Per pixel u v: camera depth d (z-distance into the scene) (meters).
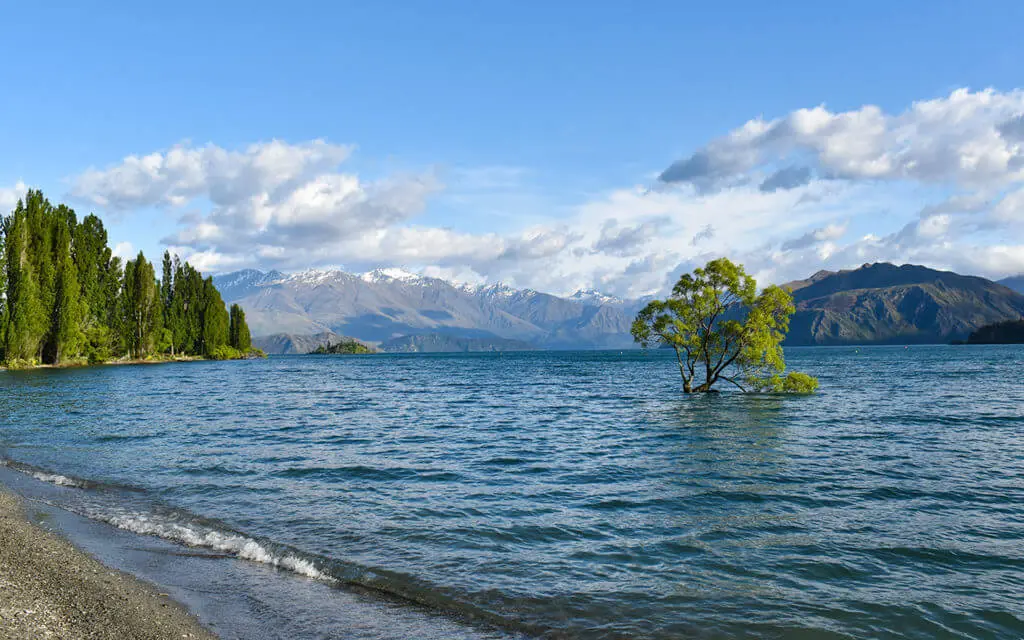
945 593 11.92
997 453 26.89
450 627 10.38
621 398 56.12
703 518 16.95
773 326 51.91
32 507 17.59
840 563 13.48
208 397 58.22
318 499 18.91
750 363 53.50
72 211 121.38
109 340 127.50
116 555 13.68
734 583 12.40
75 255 122.19
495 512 17.53
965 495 19.47
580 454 27.14
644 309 55.66
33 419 39.28
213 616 10.62
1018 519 16.84
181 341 166.50
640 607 11.27
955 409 44.25
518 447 29.08
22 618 10.09
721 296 53.56
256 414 43.59
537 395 61.47
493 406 50.38
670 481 21.56
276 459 25.66
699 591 11.99
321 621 10.52
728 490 20.17
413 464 24.77
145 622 10.29
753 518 16.95
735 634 10.29
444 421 39.75
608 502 18.69
